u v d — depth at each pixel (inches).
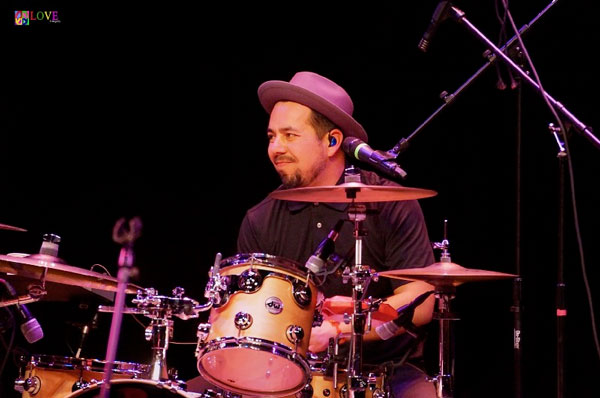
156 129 469.4
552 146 440.8
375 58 454.9
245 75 465.7
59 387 309.0
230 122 466.9
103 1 466.3
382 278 344.2
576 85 431.5
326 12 458.6
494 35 442.3
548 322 444.8
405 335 331.3
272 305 273.3
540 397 444.5
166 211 465.7
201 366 286.5
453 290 298.8
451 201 449.7
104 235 463.5
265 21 463.5
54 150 467.2
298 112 334.0
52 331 448.5
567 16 430.0
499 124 446.0
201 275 461.1
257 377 287.4
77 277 305.3
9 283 312.7
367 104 454.9
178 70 468.8
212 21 466.3
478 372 454.0
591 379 437.1
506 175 445.7
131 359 451.2
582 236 438.6
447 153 450.6
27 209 463.8
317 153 335.3
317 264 281.1
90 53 468.1
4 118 464.1
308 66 460.1
